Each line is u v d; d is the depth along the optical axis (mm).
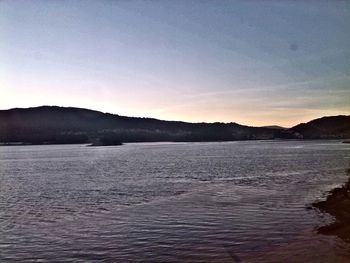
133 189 42625
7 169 80438
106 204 32688
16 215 28391
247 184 44000
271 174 56062
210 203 30688
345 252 16422
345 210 24953
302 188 39062
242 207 28297
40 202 35219
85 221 25344
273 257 16172
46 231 22500
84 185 48562
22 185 50375
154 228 22312
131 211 28438
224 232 20781
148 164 85625
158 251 17797
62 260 16984
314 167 66938
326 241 18125
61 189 45125
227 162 86125
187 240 19453
